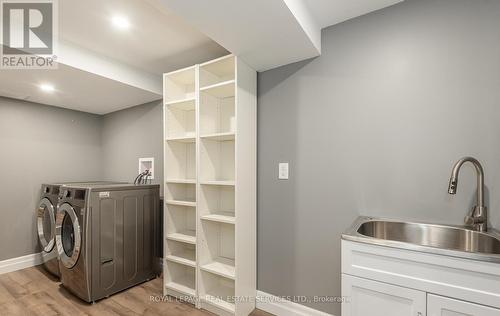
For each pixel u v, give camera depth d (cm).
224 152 224
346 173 164
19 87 237
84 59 201
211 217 194
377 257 112
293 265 184
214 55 218
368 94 157
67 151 317
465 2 131
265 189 199
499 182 122
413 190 143
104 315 186
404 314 106
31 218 284
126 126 319
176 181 216
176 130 236
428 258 101
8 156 270
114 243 214
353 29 163
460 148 131
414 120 143
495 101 124
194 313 190
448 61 135
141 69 246
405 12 147
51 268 250
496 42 124
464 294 95
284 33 147
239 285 179
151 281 244
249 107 193
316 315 173
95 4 148
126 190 225
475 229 123
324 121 173
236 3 120
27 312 189
